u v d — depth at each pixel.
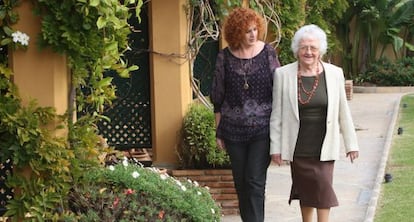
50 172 5.18
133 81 8.45
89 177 5.39
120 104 8.46
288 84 5.79
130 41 8.38
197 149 7.69
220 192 7.58
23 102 5.14
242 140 6.00
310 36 5.71
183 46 8.29
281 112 5.86
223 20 8.91
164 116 8.25
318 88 5.73
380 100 19.61
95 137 5.49
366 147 11.67
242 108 5.96
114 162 6.58
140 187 5.46
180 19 8.25
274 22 10.16
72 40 5.05
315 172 5.78
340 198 8.18
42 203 5.12
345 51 23.86
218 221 6.04
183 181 6.47
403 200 7.85
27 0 5.07
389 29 23.34
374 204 7.66
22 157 5.10
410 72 22.88
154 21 8.23
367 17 23.31
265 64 5.98
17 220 5.17
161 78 8.25
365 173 9.57
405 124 14.19
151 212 5.33
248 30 5.92
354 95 21.69
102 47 5.25
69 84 5.43
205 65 9.29
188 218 5.56
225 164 7.65
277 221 7.23
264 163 6.01
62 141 5.13
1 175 5.25
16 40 5.02
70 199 5.30
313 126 5.75
